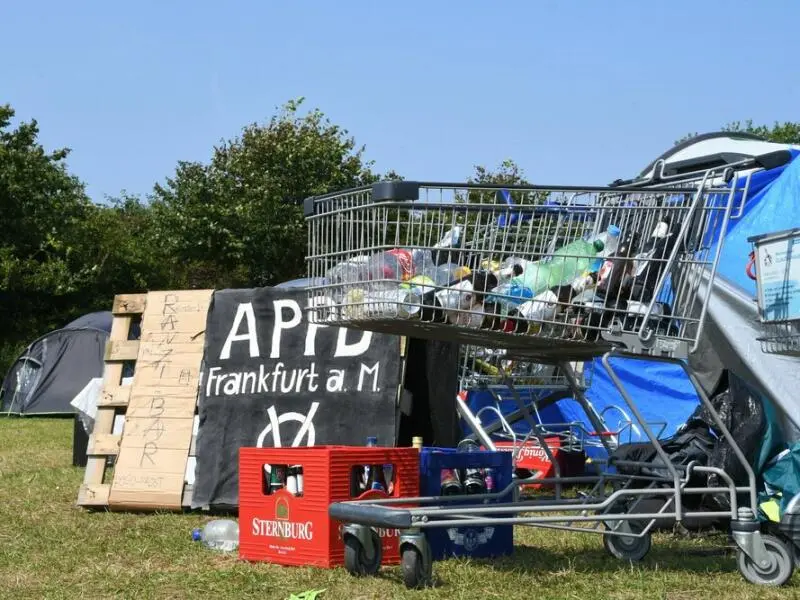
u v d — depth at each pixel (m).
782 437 5.84
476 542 5.25
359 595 4.34
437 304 4.57
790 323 4.71
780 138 40.62
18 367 21.20
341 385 6.91
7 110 34.59
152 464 7.08
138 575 4.79
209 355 7.34
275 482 5.22
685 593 4.42
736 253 8.11
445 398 7.04
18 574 4.82
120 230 37.41
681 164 5.01
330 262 4.85
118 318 7.71
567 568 4.94
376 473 5.28
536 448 7.99
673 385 9.10
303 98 33.06
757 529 4.68
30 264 32.28
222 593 4.41
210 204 32.00
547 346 5.12
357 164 32.47
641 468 5.72
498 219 4.65
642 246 4.80
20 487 8.20
